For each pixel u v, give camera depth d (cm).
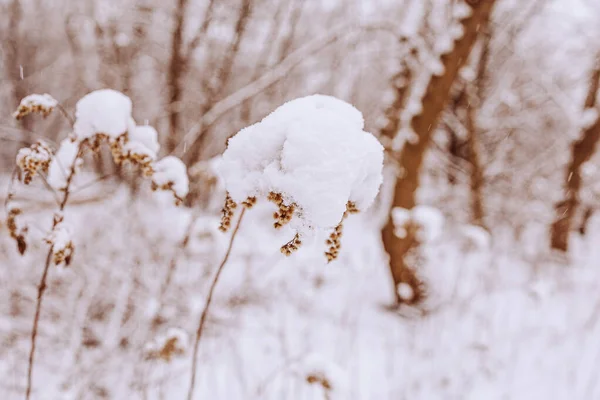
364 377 382
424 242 557
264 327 434
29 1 883
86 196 571
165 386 330
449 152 995
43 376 339
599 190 987
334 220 142
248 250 506
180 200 235
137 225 484
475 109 841
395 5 697
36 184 520
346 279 582
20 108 200
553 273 680
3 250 427
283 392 309
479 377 403
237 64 813
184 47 761
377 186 163
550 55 978
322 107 161
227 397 327
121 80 786
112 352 358
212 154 805
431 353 425
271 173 144
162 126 837
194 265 471
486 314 507
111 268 435
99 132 206
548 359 439
